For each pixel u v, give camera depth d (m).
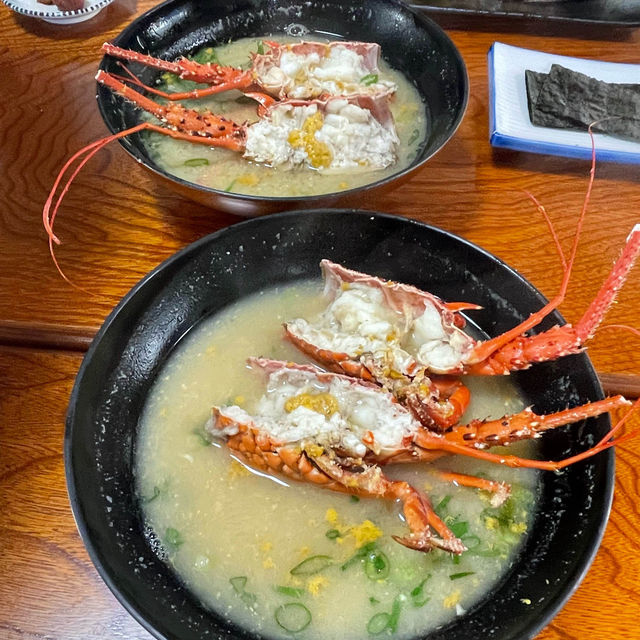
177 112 0.44
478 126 0.47
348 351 0.33
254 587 0.28
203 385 0.33
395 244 0.35
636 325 0.37
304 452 0.29
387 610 0.27
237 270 0.35
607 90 0.47
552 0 0.54
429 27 0.46
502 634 0.25
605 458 0.27
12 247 0.40
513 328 0.33
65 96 0.48
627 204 0.43
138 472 0.31
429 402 0.30
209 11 0.49
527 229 0.41
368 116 0.44
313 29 0.51
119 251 0.40
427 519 0.28
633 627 0.28
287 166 0.44
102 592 0.29
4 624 0.28
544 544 0.28
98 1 0.53
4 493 0.31
